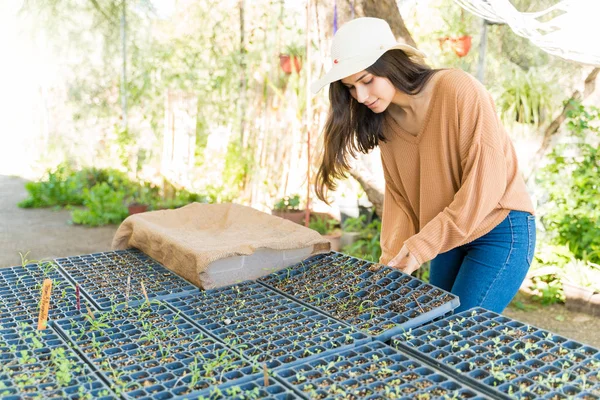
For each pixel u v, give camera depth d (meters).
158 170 7.23
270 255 2.11
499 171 1.75
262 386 1.26
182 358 1.42
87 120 7.88
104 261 2.29
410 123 1.95
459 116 1.78
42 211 7.54
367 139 2.04
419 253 1.79
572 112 4.44
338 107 1.98
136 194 7.34
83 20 7.42
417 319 1.63
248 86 6.37
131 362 1.40
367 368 1.36
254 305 1.81
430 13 5.22
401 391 1.24
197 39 6.67
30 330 1.58
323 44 4.03
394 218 2.21
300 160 6.10
